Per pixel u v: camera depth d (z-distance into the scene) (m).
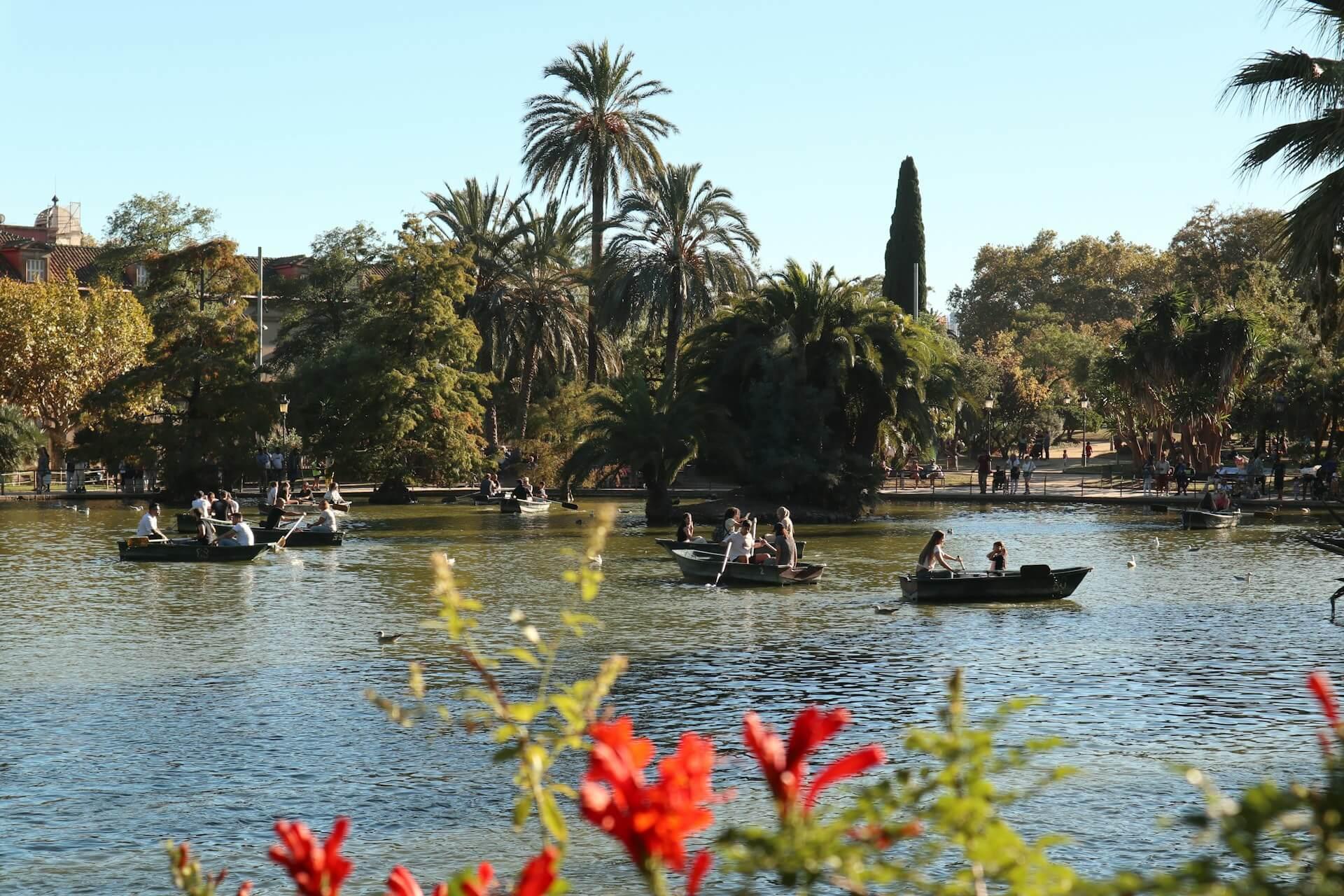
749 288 63.16
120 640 22.55
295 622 24.67
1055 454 100.31
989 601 27.56
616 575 32.66
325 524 41.44
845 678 19.00
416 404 63.03
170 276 61.25
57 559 36.03
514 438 74.31
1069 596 28.09
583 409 67.69
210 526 36.62
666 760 2.41
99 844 11.52
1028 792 2.62
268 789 13.27
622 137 74.69
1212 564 35.06
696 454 50.97
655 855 2.32
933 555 28.50
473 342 64.88
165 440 59.69
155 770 13.99
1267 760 14.12
